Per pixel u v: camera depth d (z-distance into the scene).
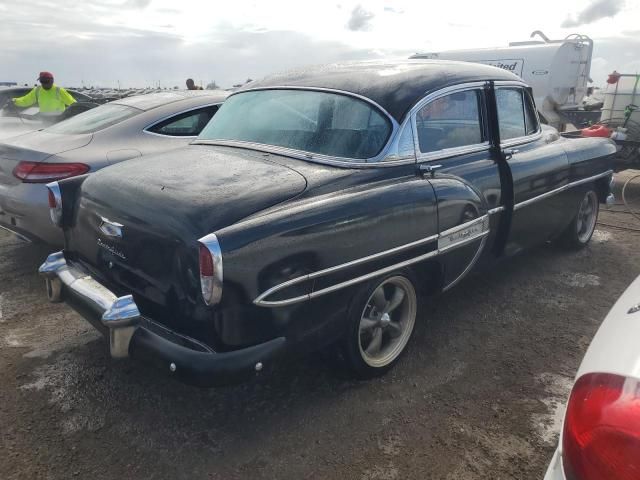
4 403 2.93
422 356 3.50
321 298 2.65
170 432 2.75
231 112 3.80
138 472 2.47
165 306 2.57
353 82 3.41
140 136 5.11
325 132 3.18
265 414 2.90
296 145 3.20
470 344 3.66
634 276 4.93
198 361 2.33
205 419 2.86
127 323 2.49
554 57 11.74
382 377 3.24
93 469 2.48
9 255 5.25
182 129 5.41
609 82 8.54
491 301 4.35
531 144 4.41
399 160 3.14
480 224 3.53
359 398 3.04
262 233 2.37
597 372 1.54
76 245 3.25
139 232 2.62
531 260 5.30
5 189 4.60
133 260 2.71
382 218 2.82
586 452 1.40
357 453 2.61
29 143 4.79
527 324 3.96
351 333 2.90
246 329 2.39
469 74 3.77
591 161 5.02
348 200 2.73
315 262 2.56
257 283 2.37
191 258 2.38
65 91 8.73
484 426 2.81
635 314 1.74
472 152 3.68
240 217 2.46
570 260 5.31
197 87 12.95
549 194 4.40
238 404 2.98
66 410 2.89
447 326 3.91
